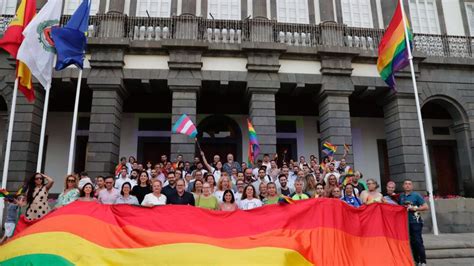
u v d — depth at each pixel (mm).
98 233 5832
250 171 10414
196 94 14570
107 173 13281
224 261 5629
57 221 5867
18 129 13578
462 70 16234
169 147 16906
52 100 16250
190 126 11141
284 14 16609
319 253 6422
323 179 10961
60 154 16266
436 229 11578
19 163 13289
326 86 14844
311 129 17609
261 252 5848
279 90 15648
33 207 7082
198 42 14156
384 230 7199
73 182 7625
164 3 16156
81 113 16688
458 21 17828
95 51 14039
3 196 7129
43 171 15961
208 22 14961
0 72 14039
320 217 6816
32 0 9945
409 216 7605
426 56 15586
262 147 14086
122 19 14484
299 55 15047
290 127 17547
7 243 5652
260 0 15336
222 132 17172
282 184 9312
